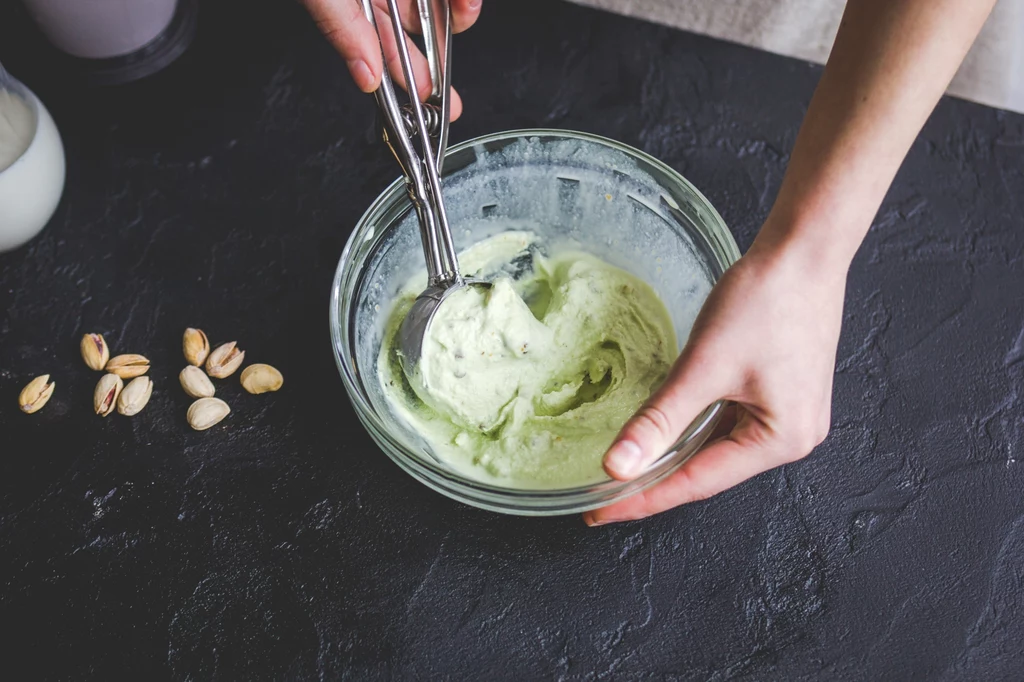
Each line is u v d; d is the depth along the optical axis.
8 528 0.58
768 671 0.54
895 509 0.57
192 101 0.71
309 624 0.55
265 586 0.56
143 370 0.61
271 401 0.61
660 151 0.68
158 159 0.69
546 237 0.63
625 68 0.71
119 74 0.71
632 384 0.57
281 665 0.54
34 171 0.63
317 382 0.61
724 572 0.56
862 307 0.63
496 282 0.56
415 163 0.52
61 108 0.70
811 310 0.51
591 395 0.58
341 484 0.58
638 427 0.48
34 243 0.66
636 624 0.55
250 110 0.70
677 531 0.57
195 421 0.59
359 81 0.52
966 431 0.59
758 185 0.67
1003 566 0.56
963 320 0.62
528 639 0.54
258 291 0.64
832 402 0.60
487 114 0.70
